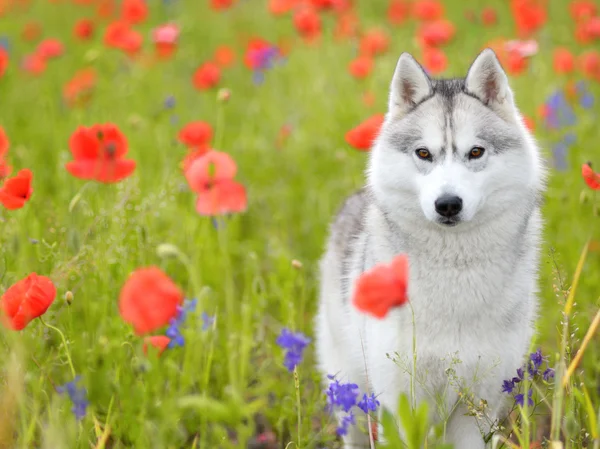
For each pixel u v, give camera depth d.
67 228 5.27
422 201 3.99
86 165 4.48
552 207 6.85
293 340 3.86
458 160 4.07
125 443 4.28
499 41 9.09
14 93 10.08
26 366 4.10
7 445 3.63
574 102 8.34
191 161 5.04
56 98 9.94
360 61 7.57
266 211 7.55
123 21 9.24
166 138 7.70
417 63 4.39
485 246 4.02
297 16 8.43
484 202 4.03
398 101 4.44
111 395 4.17
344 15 10.18
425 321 4.04
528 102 8.52
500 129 4.14
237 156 8.33
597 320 3.83
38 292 3.47
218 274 6.04
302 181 8.05
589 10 9.02
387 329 4.09
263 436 4.92
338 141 8.43
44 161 8.02
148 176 6.68
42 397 4.29
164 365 4.58
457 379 3.93
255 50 8.33
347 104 9.01
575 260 5.97
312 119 8.91
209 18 14.65
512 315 4.04
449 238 4.04
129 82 10.07
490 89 4.32
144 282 3.17
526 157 4.16
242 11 15.10
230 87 11.02
